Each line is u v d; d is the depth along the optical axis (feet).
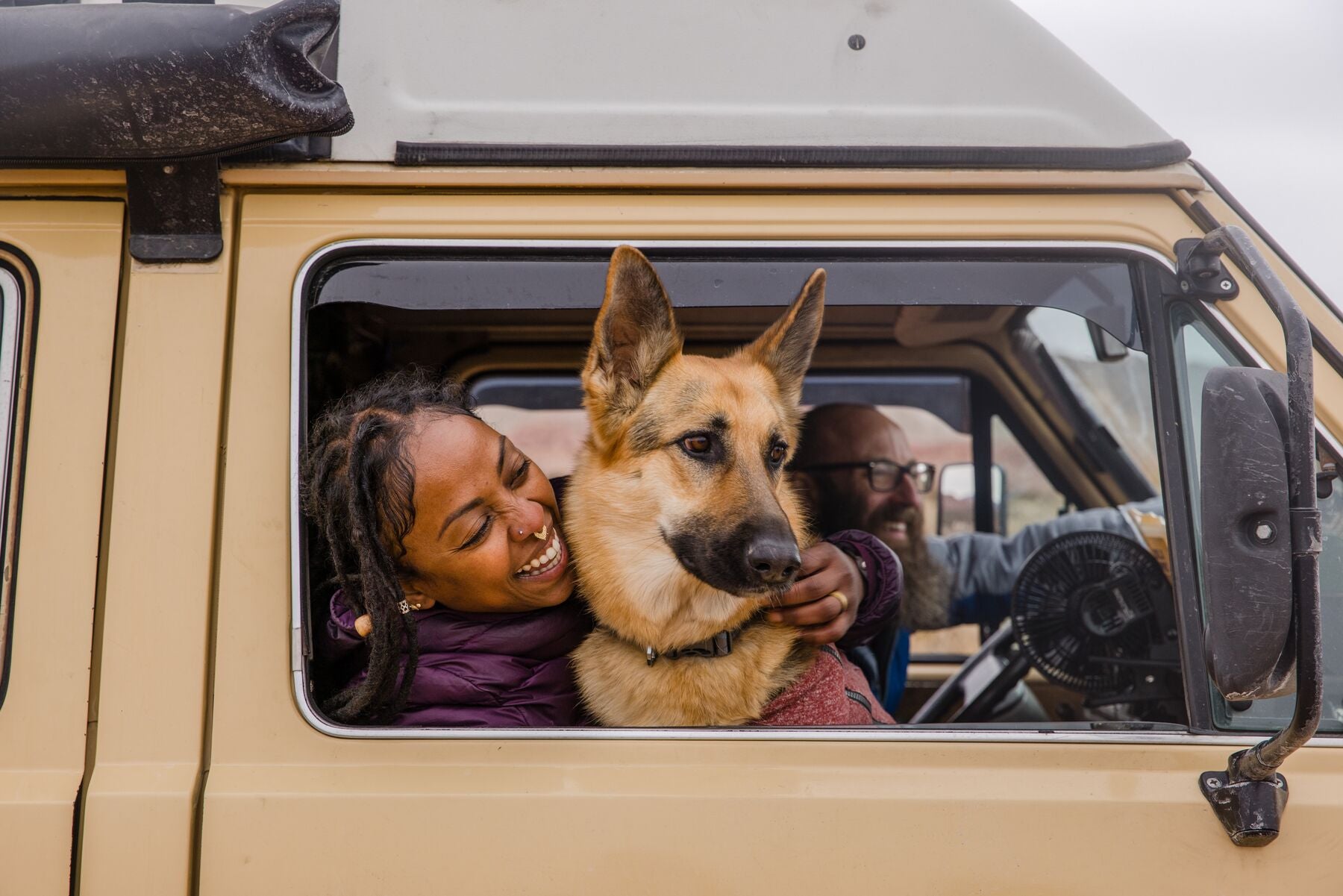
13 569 5.08
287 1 4.94
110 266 5.37
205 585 5.08
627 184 5.60
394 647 5.13
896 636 10.37
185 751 4.90
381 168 5.56
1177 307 5.67
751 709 6.64
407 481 5.40
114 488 5.14
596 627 6.93
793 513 7.41
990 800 4.87
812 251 5.68
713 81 5.74
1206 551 4.13
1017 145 5.70
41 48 4.78
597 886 4.73
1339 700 5.20
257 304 5.41
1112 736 5.04
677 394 7.02
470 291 5.72
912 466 11.39
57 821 4.73
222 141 5.05
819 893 4.76
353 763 4.90
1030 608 8.47
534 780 4.86
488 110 5.66
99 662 5.02
